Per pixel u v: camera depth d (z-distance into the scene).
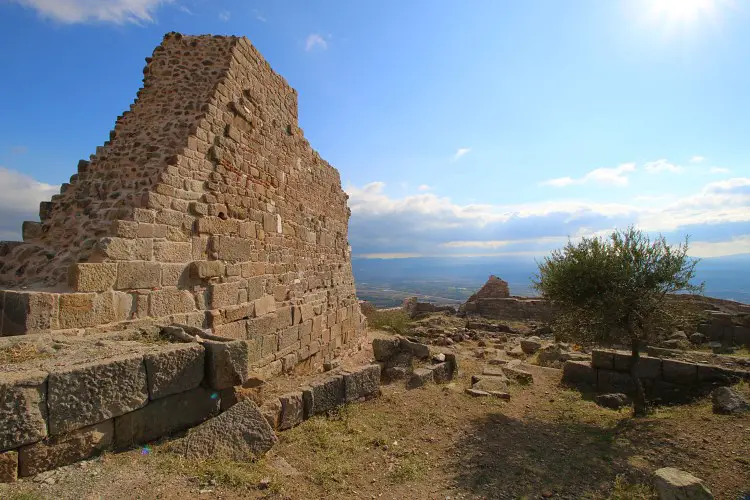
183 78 8.25
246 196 8.65
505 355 15.26
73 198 7.26
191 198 7.02
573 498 4.44
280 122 10.54
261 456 4.54
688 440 5.93
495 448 5.89
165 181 6.49
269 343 9.23
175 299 6.56
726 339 15.41
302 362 11.02
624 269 7.87
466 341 18.55
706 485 4.66
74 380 3.57
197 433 4.29
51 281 5.62
